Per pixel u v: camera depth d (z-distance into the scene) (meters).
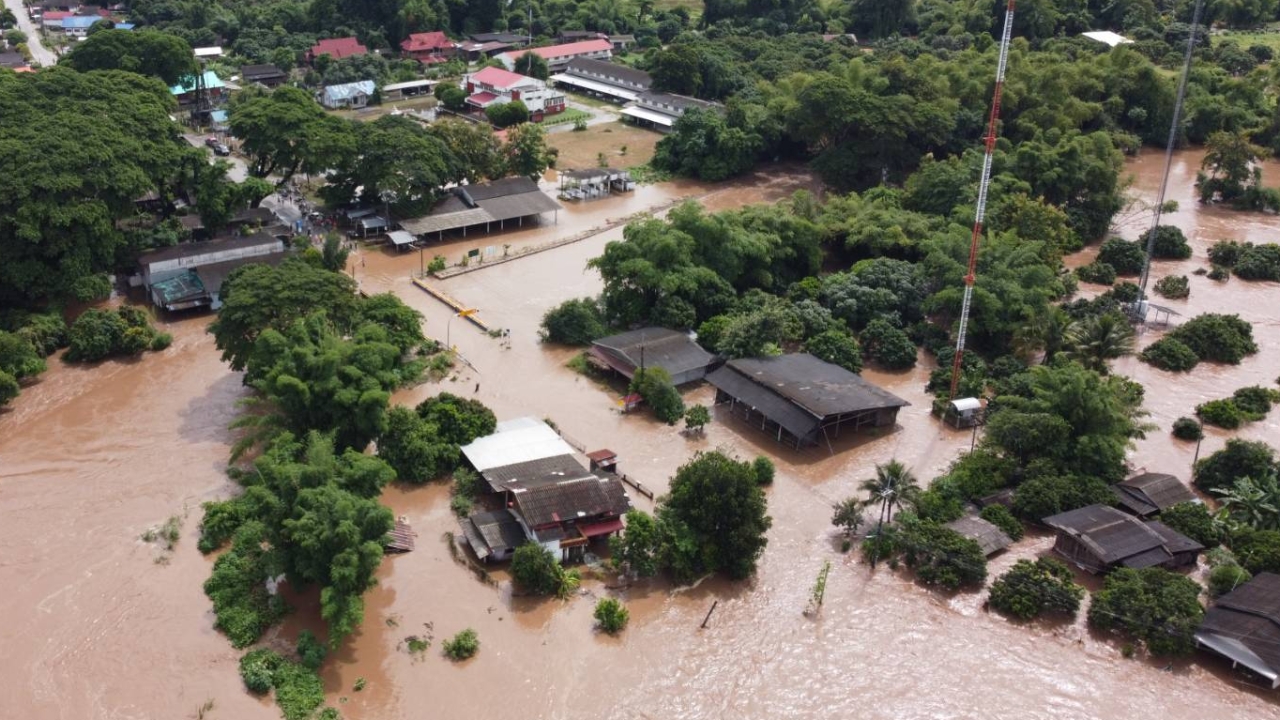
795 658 65.88
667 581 72.38
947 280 109.19
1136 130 189.38
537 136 156.12
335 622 61.84
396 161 132.12
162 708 59.88
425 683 62.47
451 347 105.81
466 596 70.19
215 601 67.94
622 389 99.50
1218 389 101.56
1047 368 89.56
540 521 72.25
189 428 90.50
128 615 67.31
